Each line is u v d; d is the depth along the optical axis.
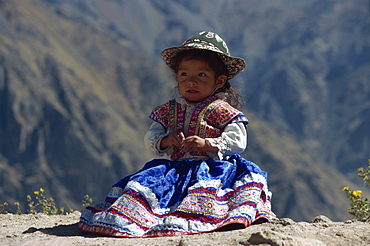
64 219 6.25
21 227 5.40
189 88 5.20
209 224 4.44
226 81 5.38
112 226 4.44
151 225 4.49
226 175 4.82
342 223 4.61
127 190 4.62
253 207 4.56
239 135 5.04
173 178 4.84
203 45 5.15
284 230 4.22
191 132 5.13
